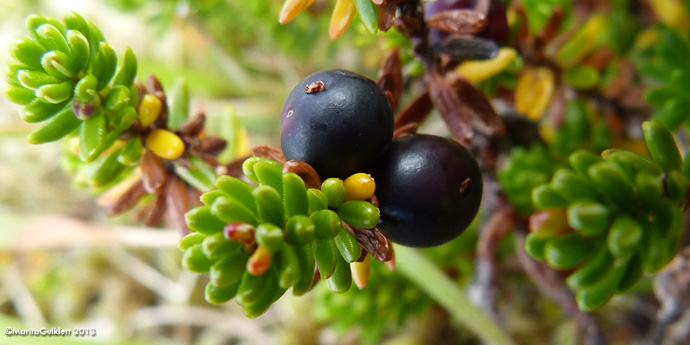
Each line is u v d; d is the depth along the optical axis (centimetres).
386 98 7
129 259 18
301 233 7
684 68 10
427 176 7
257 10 15
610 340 13
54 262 19
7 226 17
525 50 10
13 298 18
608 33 13
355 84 7
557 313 14
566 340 13
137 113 8
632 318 14
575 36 10
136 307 18
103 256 19
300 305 16
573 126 11
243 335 17
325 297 11
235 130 10
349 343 15
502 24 9
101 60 8
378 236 7
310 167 7
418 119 9
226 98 19
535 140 12
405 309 12
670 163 7
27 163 20
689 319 9
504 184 11
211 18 16
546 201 7
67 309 18
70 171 10
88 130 8
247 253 7
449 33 8
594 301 7
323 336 15
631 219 7
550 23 10
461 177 7
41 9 19
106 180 9
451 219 7
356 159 7
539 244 7
